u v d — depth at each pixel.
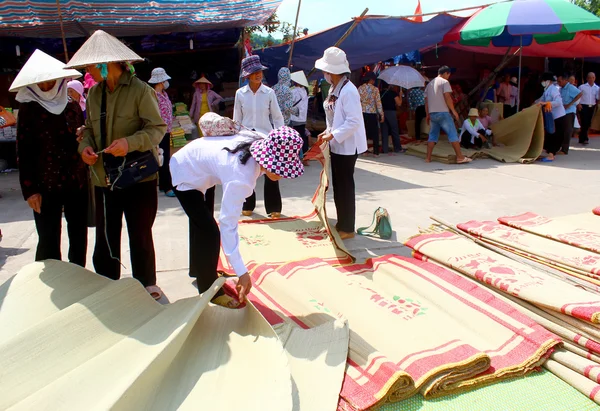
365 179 8.45
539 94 14.60
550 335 2.99
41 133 3.50
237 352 2.75
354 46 11.02
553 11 9.78
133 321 2.98
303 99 9.40
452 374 2.69
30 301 3.14
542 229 4.57
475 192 7.34
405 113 14.48
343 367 2.72
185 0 9.21
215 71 11.98
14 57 10.26
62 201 3.72
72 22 8.29
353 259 4.46
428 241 4.27
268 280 3.91
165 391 2.45
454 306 3.35
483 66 15.99
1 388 2.39
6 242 5.33
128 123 3.45
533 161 9.91
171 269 4.52
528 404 2.61
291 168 2.87
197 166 3.25
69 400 2.24
